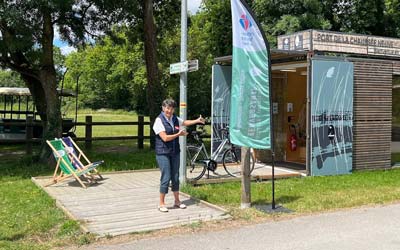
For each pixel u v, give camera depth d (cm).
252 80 745
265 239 598
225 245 573
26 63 1414
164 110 736
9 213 711
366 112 1190
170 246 567
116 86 6619
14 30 1070
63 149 987
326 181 1030
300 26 2002
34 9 1050
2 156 1495
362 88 1181
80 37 1367
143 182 996
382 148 1222
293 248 562
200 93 2200
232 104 766
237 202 807
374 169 1209
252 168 1061
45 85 1245
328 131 1125
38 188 917
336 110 1135
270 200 827
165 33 2194
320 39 1130
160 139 733
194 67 847
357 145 1177
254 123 747
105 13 1370
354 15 2239
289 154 1365
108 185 959
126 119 4522
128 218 693
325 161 1123
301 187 955
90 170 988
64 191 893
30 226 638
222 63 1196
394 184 1001
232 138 770
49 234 614
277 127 1342
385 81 1222
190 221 680
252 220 696
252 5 2148
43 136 1252
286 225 667
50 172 1123
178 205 762
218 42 2305
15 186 940
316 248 562
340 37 1165
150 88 1744
